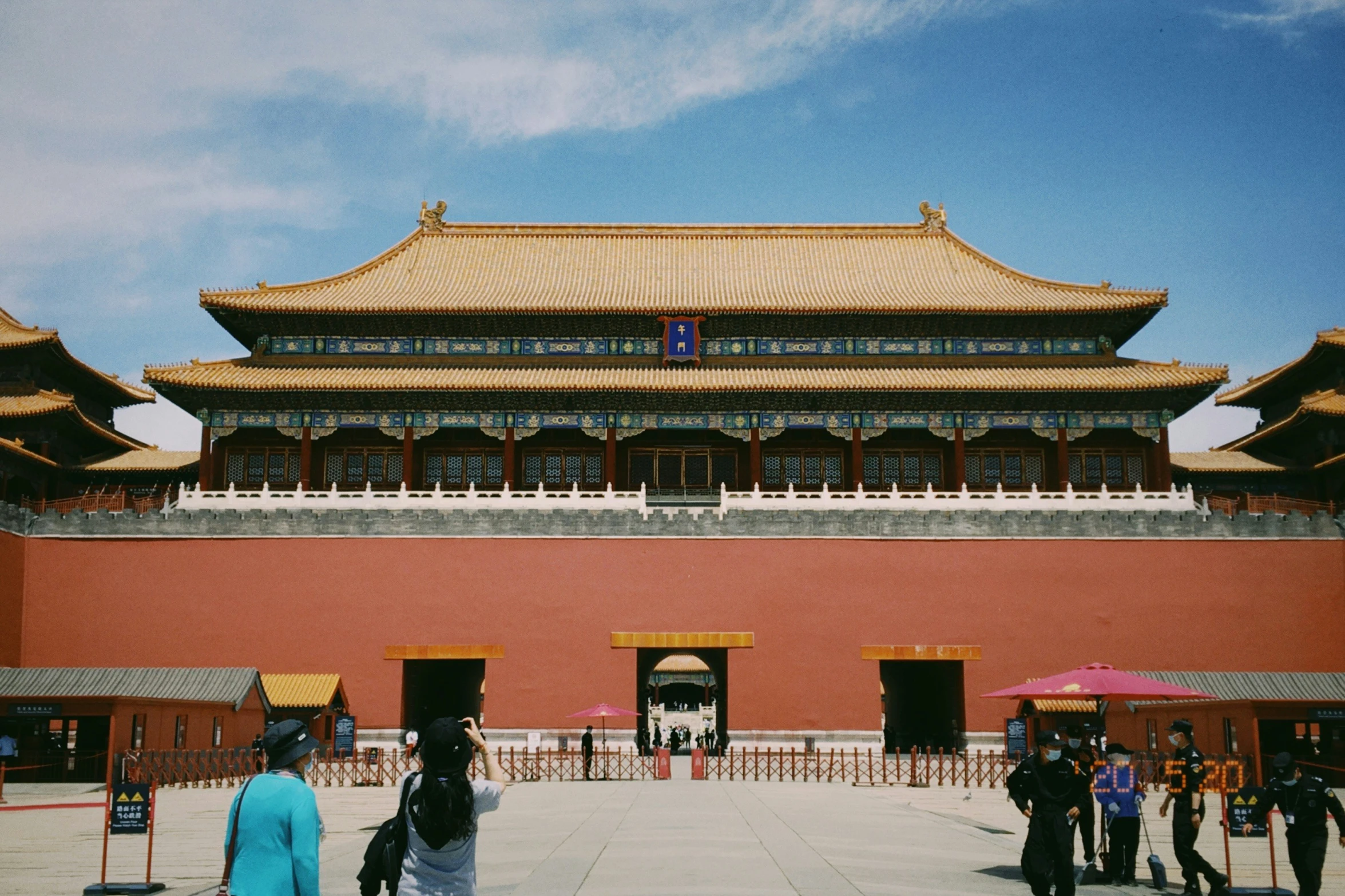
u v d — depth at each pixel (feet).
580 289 250.37
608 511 191.42
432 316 238.89
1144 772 146.00
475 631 187.52
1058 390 225.56
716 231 275.59
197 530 191.93
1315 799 62.85
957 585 188.96
